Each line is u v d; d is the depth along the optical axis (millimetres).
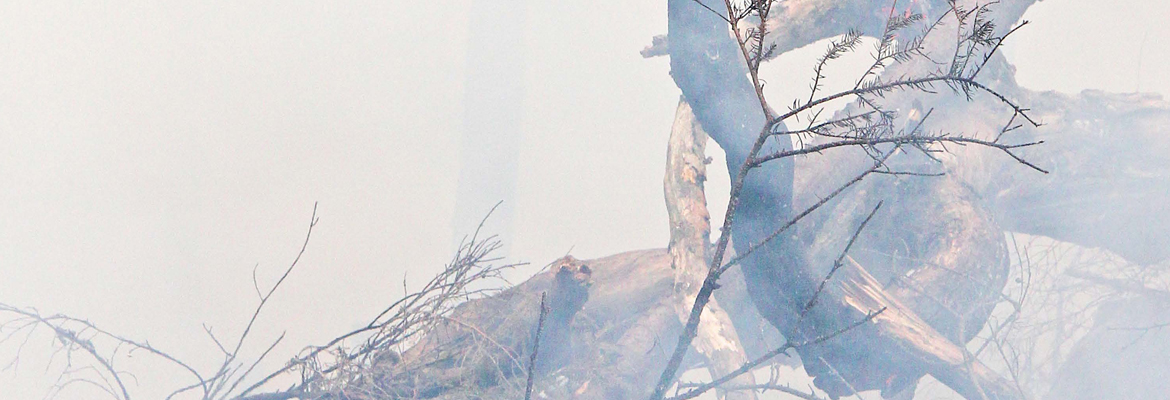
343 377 21391
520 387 22109
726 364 26703
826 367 23547
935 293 26422
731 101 18953
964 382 22672
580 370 24375
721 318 27578
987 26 11547
